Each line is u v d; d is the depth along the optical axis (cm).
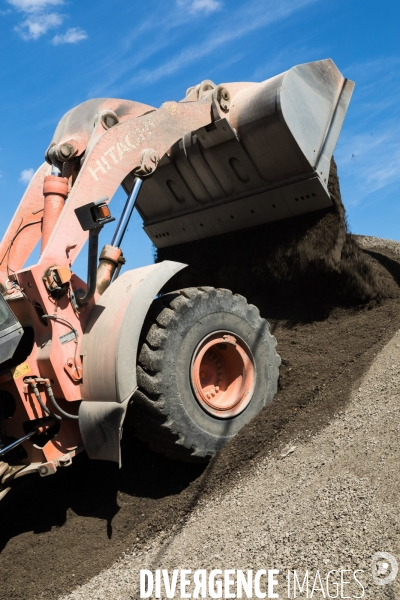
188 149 598
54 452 407
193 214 638
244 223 614
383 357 476
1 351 383
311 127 558
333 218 574
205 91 563
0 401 411
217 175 602
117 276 450
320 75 579
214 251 645
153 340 414
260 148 562
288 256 592
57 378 399
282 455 403
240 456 422
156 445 434
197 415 428
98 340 403
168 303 433
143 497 432
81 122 478
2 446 407
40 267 402
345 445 370
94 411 396
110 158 455
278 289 621
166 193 646
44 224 449
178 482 434
